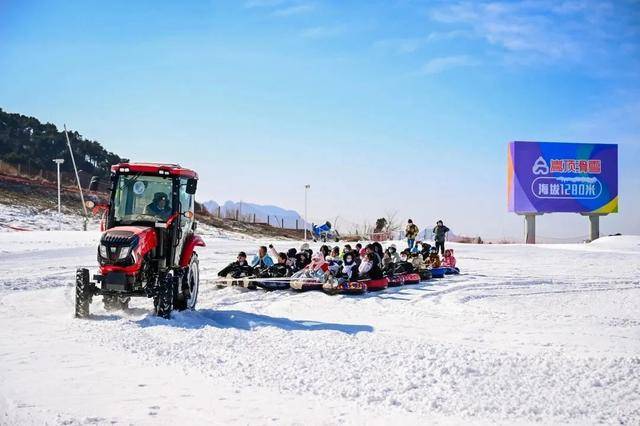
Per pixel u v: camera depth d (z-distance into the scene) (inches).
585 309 706.2
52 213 2181.3
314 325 545.6
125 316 552.4
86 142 3309.5
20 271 922.1
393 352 400.5
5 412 276.8
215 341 432.1
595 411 286.7
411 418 273.7
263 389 316.8
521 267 1275.8
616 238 1966.0
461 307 679.7
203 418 270.5
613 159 2203.5
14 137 3068.4
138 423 263.0
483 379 337.1
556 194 2176.4
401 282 901.2
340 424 264.7
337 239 2239.2
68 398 299.1
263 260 895.7
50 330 475.8
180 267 584.7
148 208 574.2
